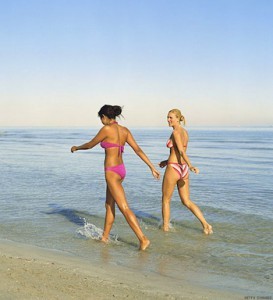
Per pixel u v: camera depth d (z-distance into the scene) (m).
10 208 9.96
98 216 9.22
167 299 4.41
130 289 4.68
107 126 6.85
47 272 5.16
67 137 81.00
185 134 8.00
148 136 91.00
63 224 8.43
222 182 14.81
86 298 4.30
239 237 7.53
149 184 14.10
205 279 5.32
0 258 5.73
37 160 24.92
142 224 8.50
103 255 6.36
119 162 6.88
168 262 6.07
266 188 13.31
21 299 4.19
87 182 14.66
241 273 5.62
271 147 41.62
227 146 44.06
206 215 9.25
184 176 7.94
